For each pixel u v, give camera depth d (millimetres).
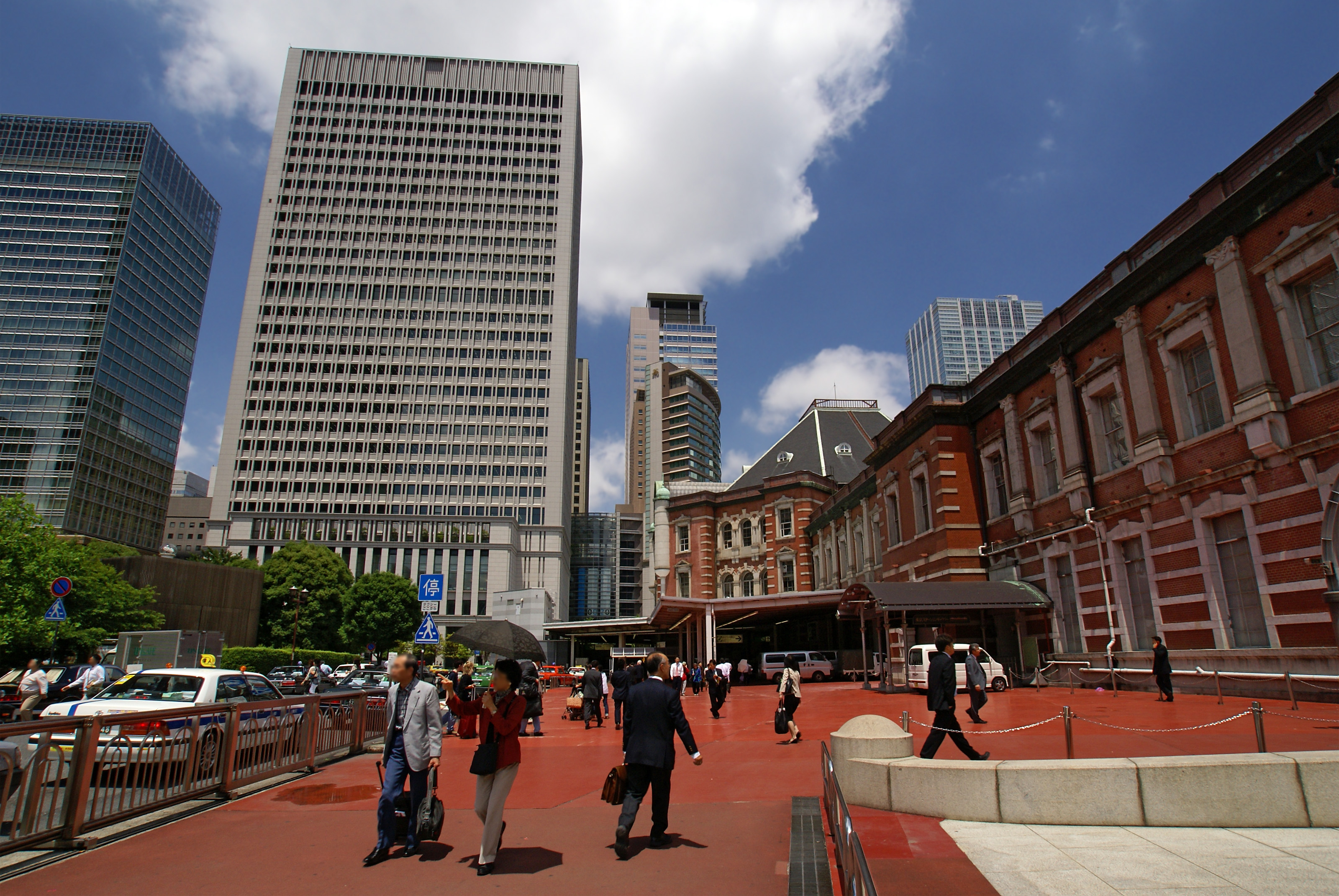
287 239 108625
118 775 8039
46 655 32875
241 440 100500
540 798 9906
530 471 104375
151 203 142500
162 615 40656
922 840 6965
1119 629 21250
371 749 14641
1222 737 11664
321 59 116438
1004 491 28188
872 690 27703
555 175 115875
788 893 5688
